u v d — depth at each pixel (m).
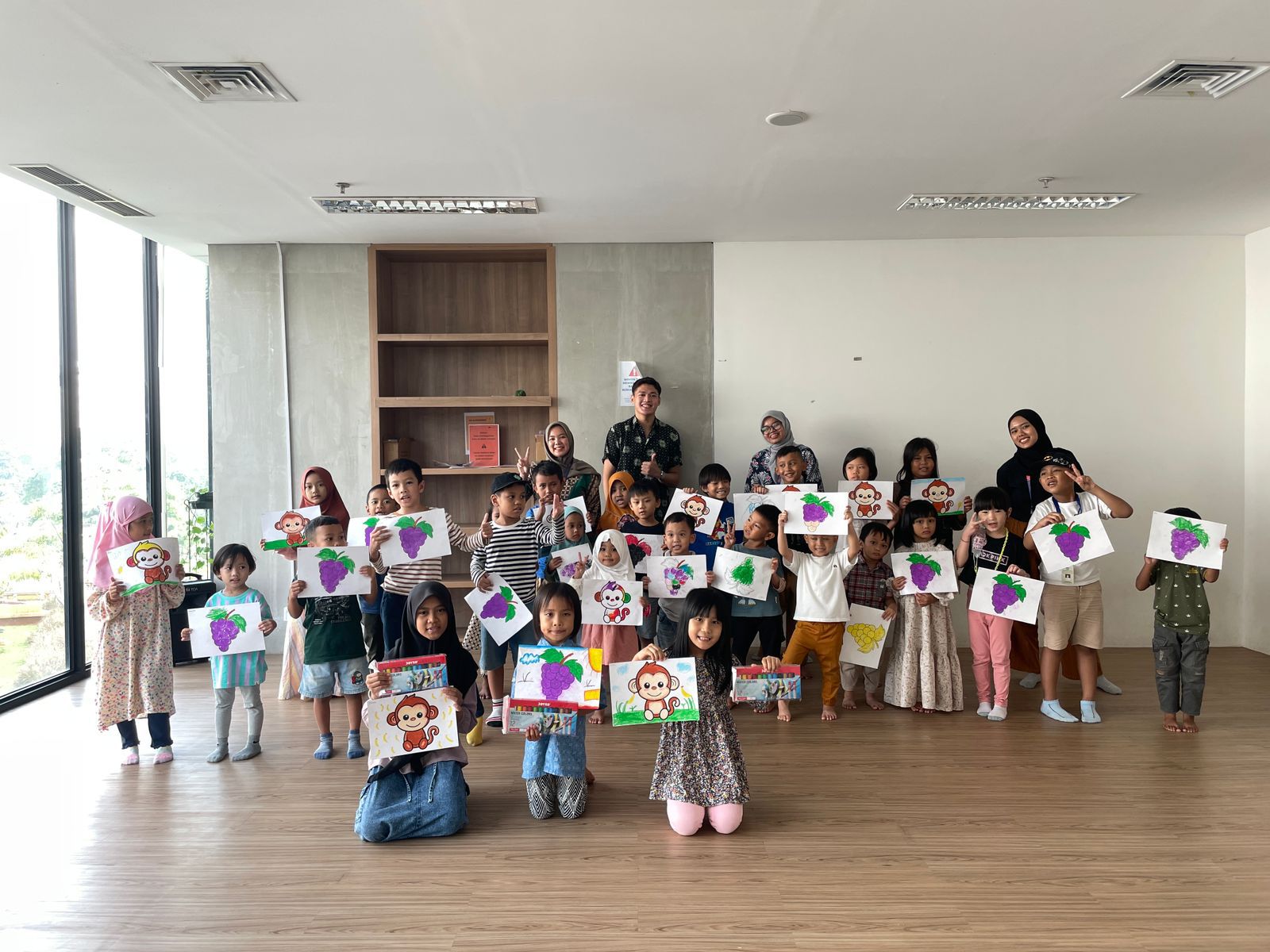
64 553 4.71
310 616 3.47
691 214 4.74
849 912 2.24
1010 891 2.34
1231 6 2.50
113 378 5.11
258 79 2.92
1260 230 5.21
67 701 4.37
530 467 4.94
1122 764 3.33
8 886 2.40
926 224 4.99
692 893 2.34
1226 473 5.39
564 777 2.81
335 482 5.36
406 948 2.08
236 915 2.24
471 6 2.43
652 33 2.62
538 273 5.66
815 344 5.39
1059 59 2.84
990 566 4.05
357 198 4.36
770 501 4.41
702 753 2.74
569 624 2.88
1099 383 5.38
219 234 5.10
